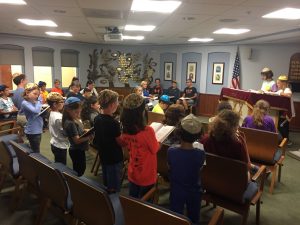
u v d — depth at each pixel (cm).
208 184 230
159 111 438
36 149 335
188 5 374
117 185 239
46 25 596
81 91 678
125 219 155
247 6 371
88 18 499
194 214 199
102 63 1018
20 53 810
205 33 667
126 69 1025
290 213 297
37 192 253
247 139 318
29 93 327
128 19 498
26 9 429
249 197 222
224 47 888
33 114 326
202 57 937
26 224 259
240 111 534
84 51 978
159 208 137
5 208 286
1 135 348
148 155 209
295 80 769
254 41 764
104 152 233
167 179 274
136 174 212
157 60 1016
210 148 231
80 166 281
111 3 377
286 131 508
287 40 703
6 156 277
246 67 849
